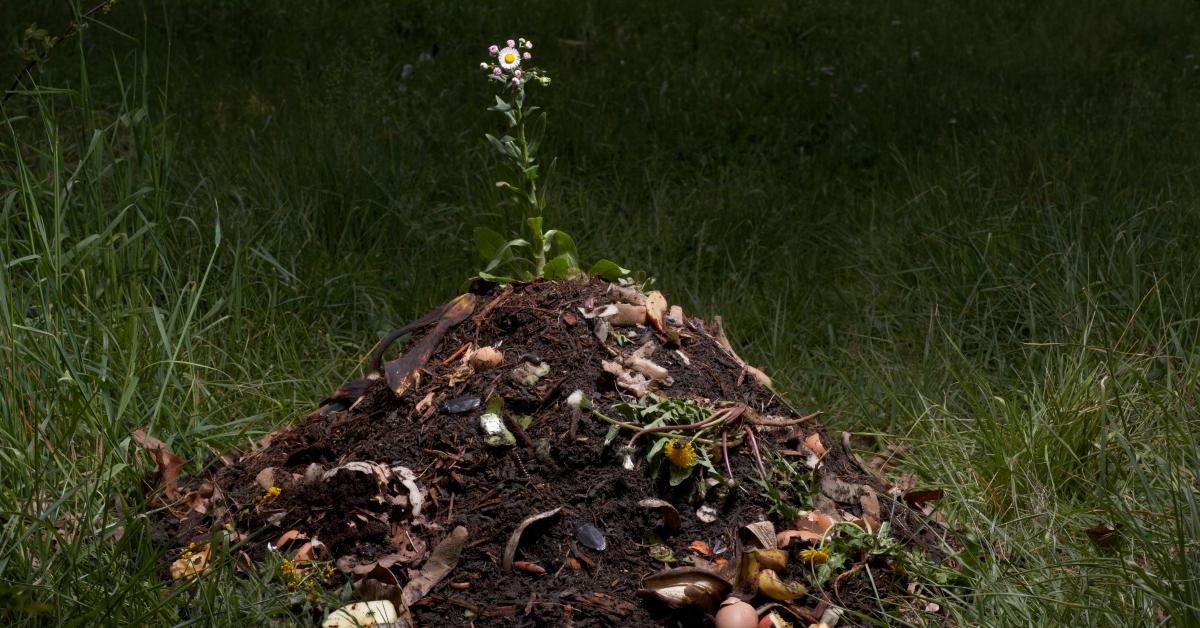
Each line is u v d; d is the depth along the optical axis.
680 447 2.96
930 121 4.93
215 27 5.60
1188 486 2.97
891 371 3.58
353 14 5.93
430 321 3.23
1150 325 3.54
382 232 3.93
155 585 2.85
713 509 2.96
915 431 3.39
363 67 5.01
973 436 3.34
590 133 4.70
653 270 3.94
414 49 5.69
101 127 3.98
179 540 2.98
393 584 2.87
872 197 4.24
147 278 3.48
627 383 3.06
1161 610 2.87
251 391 3.38
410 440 3.04
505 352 3.12
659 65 5.55
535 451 2.98
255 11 5.77
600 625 2.84
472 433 3.01
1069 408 3.27
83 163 3.44
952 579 2.97
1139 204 3.89
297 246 3.81
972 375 3.51
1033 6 6.84
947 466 3.26
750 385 3.17
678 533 2.94
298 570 2.92
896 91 5.24
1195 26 6.37
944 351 3.63
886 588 2.95
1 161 3.72
